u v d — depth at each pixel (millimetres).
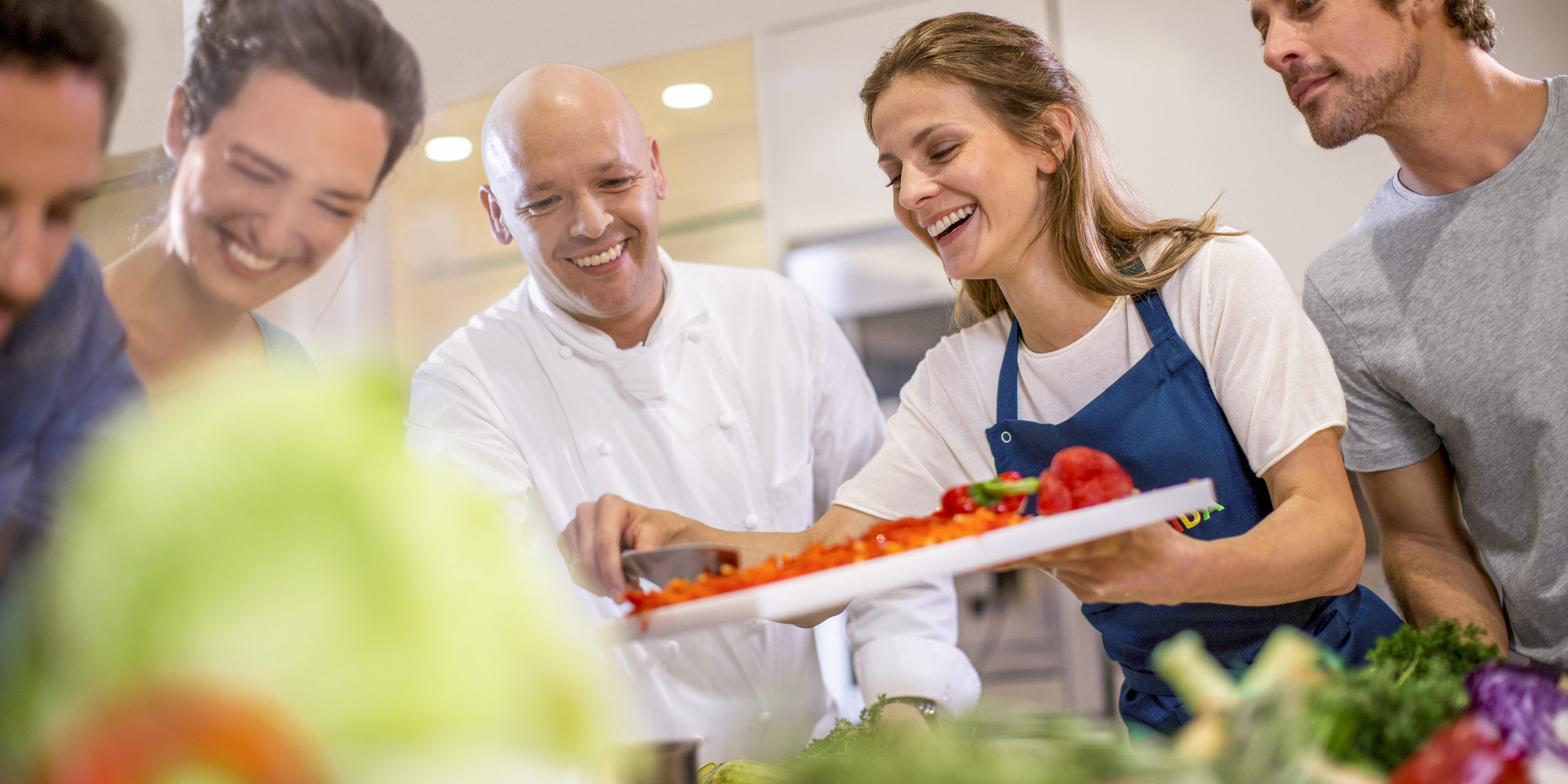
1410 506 1424
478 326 1719
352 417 230
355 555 212
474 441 1591
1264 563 963
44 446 706
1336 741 595
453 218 1258
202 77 850
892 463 1425
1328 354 1149
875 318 2846
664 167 3037
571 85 1499
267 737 203
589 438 1636
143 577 207
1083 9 2592
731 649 1576
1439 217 1353
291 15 852
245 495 212
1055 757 522
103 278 819
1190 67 2521
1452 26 1258
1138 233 1295
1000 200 1205
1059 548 855
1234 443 1190
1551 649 1313
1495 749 527
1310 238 2461
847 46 2770
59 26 702
